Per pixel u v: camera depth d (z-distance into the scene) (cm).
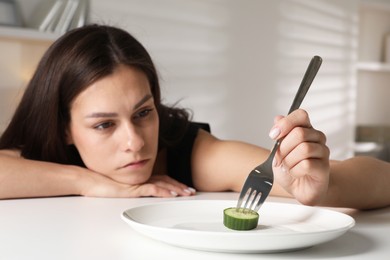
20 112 135
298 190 85
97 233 74
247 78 326
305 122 79
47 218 87
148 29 288
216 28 312
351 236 72
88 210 96
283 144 79
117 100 110
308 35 347
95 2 270
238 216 71
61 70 118
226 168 126
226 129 320
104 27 122
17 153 137
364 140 374
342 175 96
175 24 297
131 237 71
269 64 333
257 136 333
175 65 299
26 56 262
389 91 395
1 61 256
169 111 138
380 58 391
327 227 72
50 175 116
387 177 101
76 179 117
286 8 337
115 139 113
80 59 113
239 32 320
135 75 113
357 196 95
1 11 243
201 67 308
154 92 125
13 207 100
